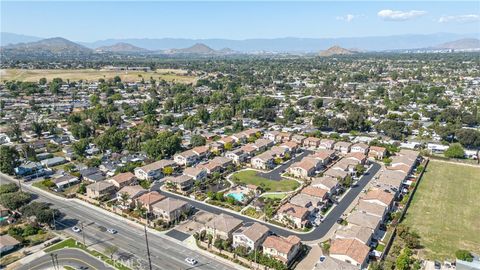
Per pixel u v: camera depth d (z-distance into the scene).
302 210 101.62
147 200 107.38
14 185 119.00
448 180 131.75
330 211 108.31
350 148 165.25
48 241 92.38
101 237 94.50
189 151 156.50
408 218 102.81
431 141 178.12
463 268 77.81
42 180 134.50
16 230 95.50
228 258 84.38
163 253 87.00
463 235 93.62
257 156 149.50
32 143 177.12
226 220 94.38
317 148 172.88
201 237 92.81
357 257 78.56
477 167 145.25
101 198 116.62
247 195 117.19
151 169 136.25
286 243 83.31
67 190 125.50
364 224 93.38
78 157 156.50
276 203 112.00
